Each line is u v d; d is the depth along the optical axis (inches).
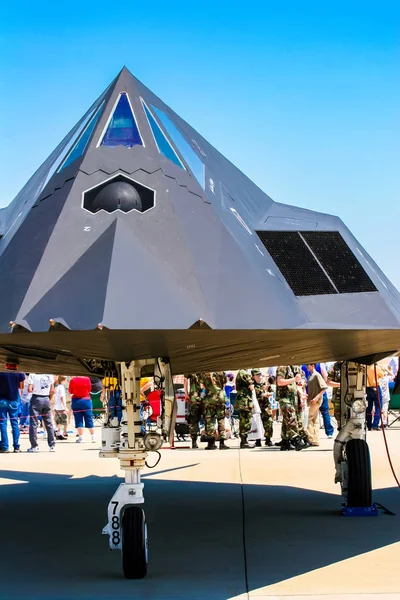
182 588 250.2
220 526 358.9
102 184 289.9
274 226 323.9
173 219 279.0
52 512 410.0
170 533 343.3
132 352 259.6
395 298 328.8
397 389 441.1
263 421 805.9
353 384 387.2
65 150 342.0
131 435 274.2
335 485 494.6
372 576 264.2
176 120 363.6
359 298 292.2
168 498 451.5
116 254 251.3
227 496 456.8
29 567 285.0
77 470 604.7
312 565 280.2
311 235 321.7
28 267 261.7
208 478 540.1
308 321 261.6
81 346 251.6
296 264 297.7
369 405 959.6
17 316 239.9
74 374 437.4
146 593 244.8
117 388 296.7
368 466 383.2
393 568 275.1
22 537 343.3
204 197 301.6
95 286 239.5
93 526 367.2
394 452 672.4
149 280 243.4
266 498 445.7
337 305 282.4
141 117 330.0
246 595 242.1
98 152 306.5
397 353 356.2
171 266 258.1
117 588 251.4
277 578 262.2
